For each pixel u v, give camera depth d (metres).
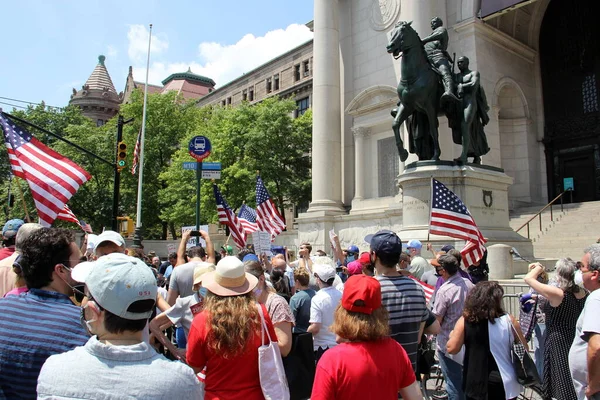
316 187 28.05
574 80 28.69
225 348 3.76
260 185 15.02
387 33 28.41
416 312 4.85
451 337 5.12
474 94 14.86
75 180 9.19
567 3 29.25
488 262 13.36
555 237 20.56
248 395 3.80
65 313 3.21
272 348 3.89
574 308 5.50
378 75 28.64
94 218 49.06
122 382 2.30
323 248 26.48
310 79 59.06
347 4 30.89
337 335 3.61
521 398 6.32
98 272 2.53
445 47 15.44
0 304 3.23
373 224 24.84
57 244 3.48
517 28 29.12
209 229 53.47
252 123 40.22
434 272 8.48
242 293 3.93
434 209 9.17
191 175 40.41
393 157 26.70
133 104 50.41
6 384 2.95
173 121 51.81
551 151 28.95
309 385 5.20
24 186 43.94
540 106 29.41
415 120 15.66
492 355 4.89
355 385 3.23
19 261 3.54
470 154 15.73
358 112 28.36
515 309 11.09
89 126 51.75
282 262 8.92
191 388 2.45
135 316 2.51
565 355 5.46
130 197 49.00
